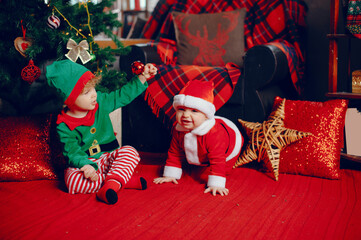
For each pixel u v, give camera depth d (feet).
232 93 6.00
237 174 5.26
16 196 4.42
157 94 6.31
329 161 5.06
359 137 5.57
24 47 4.90
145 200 4.23
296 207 4.03
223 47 7.02
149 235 3.35
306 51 7.86
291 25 6.97
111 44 8.07
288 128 5.41
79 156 4.41
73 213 3.85
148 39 8.73
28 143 5.09
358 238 3.30
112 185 4.21
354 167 6.01
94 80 4.34
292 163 5.23
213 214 3.83
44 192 4.55
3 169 4.92
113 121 6.04
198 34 7.22
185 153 4.85
